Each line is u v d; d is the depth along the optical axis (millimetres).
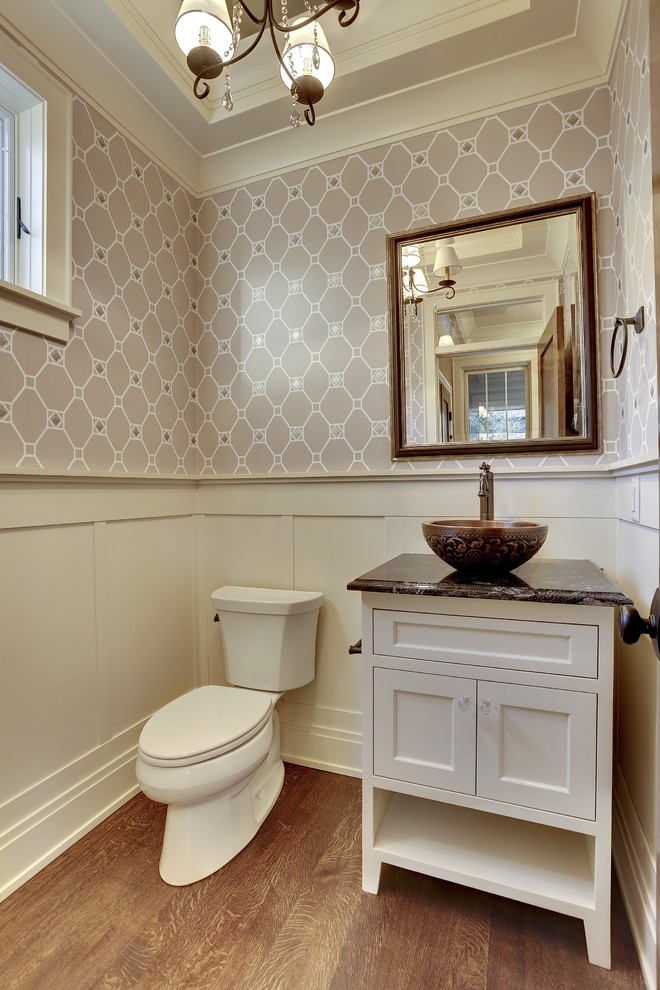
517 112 1641
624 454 1469
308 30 1160
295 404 1971
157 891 1314
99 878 1361
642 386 1239
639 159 1232
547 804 1142
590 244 1550
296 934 1184
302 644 1807
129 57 1562
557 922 1219
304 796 1728
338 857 1433
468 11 1488
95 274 1642
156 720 1450
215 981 1073
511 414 1667
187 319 2102
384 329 1820
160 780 1286
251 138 1937
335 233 1896
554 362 1613
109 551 1698
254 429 2045
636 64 1240
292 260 1973
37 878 1362
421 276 1766
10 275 1471
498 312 1675
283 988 1058
